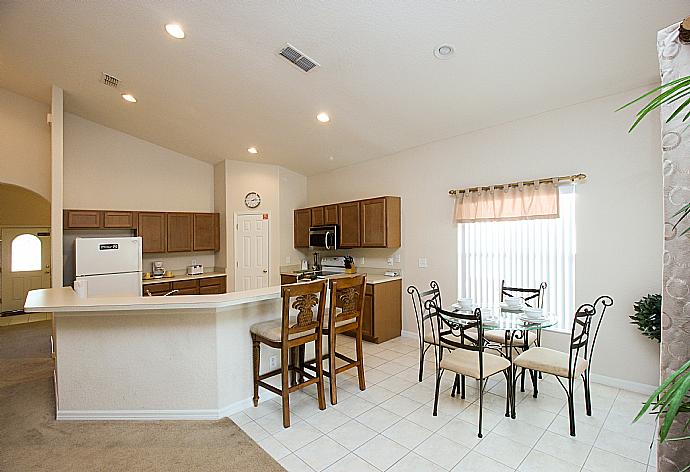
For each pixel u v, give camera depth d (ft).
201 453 7.66
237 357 9.64
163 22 9.68
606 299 10.63
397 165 16.79
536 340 11.60
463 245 14.24
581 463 7.21
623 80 9.71
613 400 9.76
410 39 8.99
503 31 8.34
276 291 10.12
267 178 20.86
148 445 7.98
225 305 8.78
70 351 9.14
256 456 7.54
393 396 10.29
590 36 8.20
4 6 9.75
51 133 14.75
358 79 11.09
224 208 20.43
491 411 9.38
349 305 10.29
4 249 22.27
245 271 20.54
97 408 9.20
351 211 17.53
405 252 16.37
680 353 3.93
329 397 10.32
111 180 18.28
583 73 9.56
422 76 10.51
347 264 18.81
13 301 22.50
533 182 11.92
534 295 11.46
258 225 20.70
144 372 9.23
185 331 9.21
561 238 11.59
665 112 4.06
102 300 9.10
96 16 9.85
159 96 14.06
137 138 19.10
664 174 4.06
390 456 7.51
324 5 8.27
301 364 10.55
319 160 19.27
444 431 8.44
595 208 10.82
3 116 14.97
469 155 13.98
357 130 14.93
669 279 4.01
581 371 8.53
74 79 13.42
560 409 9.41
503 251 13.00
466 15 8.01
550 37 8.36
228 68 11.46
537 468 7.07
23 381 11.68
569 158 11.34
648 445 7.76
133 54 11.39
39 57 12.09
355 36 9.16
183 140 18.48
